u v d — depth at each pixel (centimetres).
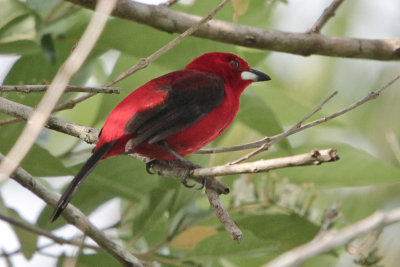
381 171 1208
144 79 1292
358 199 1567
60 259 1034
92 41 645
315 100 1711
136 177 1165
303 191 1141
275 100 1414
